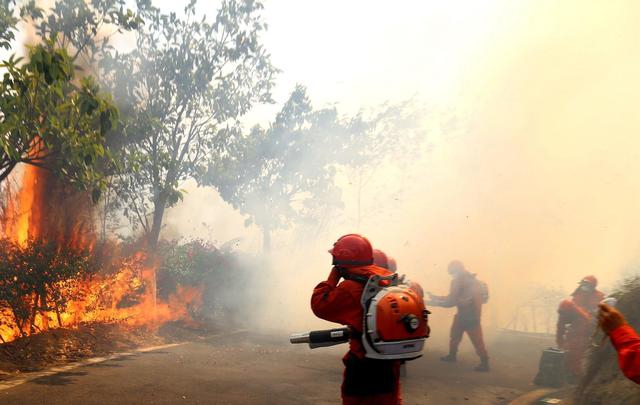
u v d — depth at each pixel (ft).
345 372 11.77
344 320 11.65
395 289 11.48
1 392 21.84
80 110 26.58
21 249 31.22
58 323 33.53
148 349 34.86
